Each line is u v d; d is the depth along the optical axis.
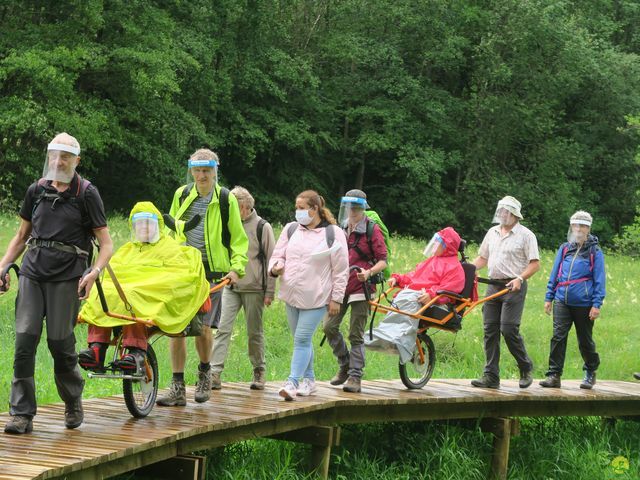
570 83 41.69
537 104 40.94
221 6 33.78
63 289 5.68
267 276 8.00
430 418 8.91
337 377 8.82
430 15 39.88
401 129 39.31
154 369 6.66
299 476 7.66
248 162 35.25
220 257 7.21
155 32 29.47
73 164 5.70
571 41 40.59
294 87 36.84
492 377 9.72
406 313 8.54
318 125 38.56
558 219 42.03
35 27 27.94
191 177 7.36
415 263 20.98
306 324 7.57
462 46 40.09
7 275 5.70
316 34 39.69
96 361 5.96
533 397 9.50
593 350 10.54
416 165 38.00
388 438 9.50
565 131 44.88
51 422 6.18
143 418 6.51
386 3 39.53
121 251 6.46
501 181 40.75
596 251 10.25
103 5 28.88
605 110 44.62
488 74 40.00
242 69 35.09
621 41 48.50
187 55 29.66
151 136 31.86
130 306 6.07
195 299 6.43
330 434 7.79
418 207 39.66
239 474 7.25
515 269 9.41
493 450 9.52
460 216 41.22
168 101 30.47
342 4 39.25
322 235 7.60
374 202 40.94
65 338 5.72
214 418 6.68
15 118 25.17
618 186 44.94
